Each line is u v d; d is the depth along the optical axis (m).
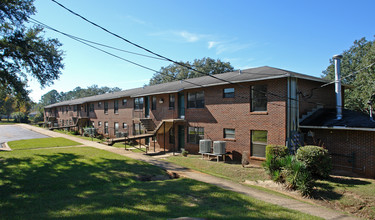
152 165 13.58
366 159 12.23
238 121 16.25
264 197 8.83
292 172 10.52
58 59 17.55
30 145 21.44
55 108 57.78
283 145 13.67
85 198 7.38
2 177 9.12
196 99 19.56
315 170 11.62
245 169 13.84
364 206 8.48
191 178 11.37
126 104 29.47
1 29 14.77
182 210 6.48
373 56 24.83
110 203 6.86
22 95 17.62
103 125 35.12
